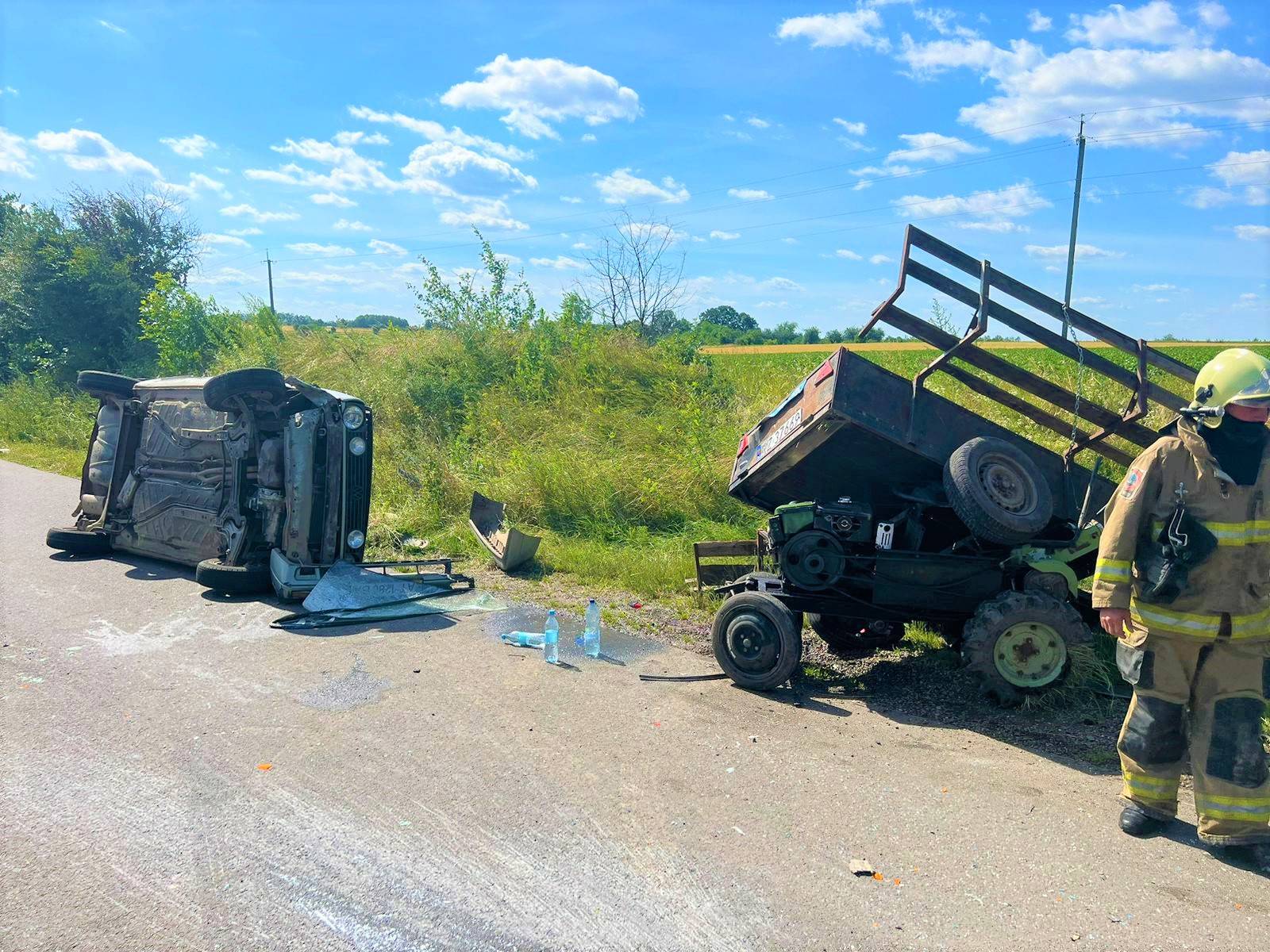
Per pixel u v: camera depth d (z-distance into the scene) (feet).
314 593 21.63
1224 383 11.06
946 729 15.47
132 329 73.87
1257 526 11.03
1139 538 11.78
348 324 64.34
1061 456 18.71
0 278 76.33
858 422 16.67
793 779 13.15
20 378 72.33
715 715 15.80
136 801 11.98
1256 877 10.71
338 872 10.38
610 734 14.69
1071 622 15.74
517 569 27.20
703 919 9.62
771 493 20.20
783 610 16.75
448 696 16.24
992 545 17.04
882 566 17.24
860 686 18.04
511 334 54.80
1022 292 17.47
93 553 27.73
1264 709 11.24
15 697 15.70
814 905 9.93
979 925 9.62
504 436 41.09
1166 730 11.48
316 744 13.96
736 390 47.67
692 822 11.77
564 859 10.77
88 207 79.56
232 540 23.38
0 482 42.37
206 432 25.26
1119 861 11.03
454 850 10.91
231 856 10.67
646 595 24.54
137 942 8.98
